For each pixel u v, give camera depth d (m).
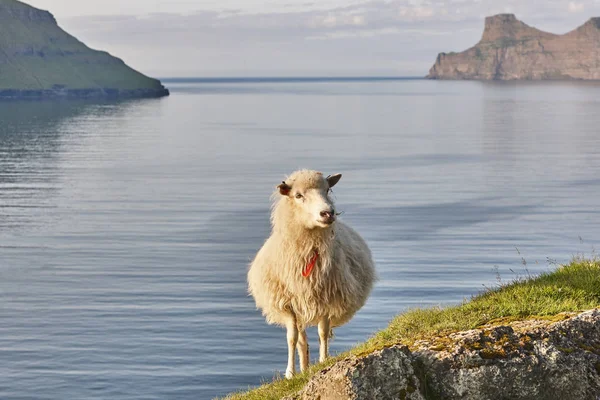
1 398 30.09
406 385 6.68
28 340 37.25
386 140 166.12
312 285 10.41
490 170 108.56
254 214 74.75
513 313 9.57
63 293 46.62
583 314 7.46
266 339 35.88
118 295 45.41
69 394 30.39
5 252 60.50
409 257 51.31
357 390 6.61
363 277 11.50
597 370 6.85
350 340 32.56
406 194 83.56
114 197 90.69
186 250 58.59
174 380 31.22
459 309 10.27
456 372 6.86
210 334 36.91
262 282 10.90
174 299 43.84
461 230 62.03
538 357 6.91
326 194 10.52
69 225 72.62
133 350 35.12
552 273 11.74
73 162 133.62
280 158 131.38
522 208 74.12
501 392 6.80
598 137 169.75
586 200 79.19
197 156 139.88
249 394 9.84
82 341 36.84
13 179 110.50
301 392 7.36
